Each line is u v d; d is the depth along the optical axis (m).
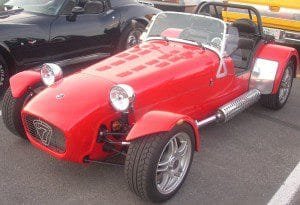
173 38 5.30
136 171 3.67
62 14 6.98
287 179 4.59
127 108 3.83
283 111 6.57
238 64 6.10
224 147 5.21
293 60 6.49
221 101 5.41
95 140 3.96
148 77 4.38
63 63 6.64
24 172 4.41
